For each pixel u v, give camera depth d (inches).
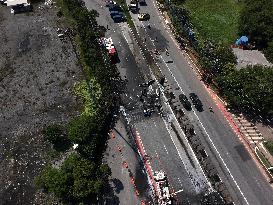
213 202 3095.5
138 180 3235.7
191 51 4315.9
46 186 3080.7
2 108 3747.5
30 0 4835.1
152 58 4227.4
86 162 3137.3
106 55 4077.3
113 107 3740.2
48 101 3801.7
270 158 3427.7
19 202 3107.8
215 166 3361.2
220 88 3922.2
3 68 4097.0
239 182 3270.2
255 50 4293.8
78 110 3720.5
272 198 3186.5
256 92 3597.4
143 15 4648.1
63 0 4798.2
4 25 4564.5
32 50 4279.0
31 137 3533.5
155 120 3668.8
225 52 4055.1
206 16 4749.0
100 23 4581.7
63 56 4205.2
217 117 3718.0
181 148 3467.0
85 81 3900.1
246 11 4414.4
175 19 4544.8
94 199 3102.9
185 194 3169.3
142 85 3946.9
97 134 3368.6
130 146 3467.0
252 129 3639.3
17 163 3348.9
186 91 3922.2
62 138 3486.7
